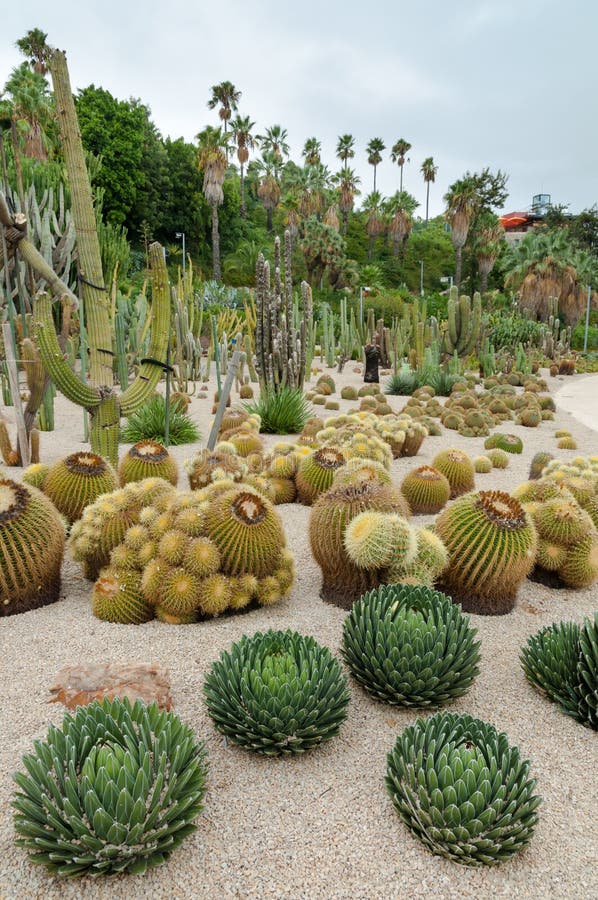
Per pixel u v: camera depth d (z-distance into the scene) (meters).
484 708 3.15
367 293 45.75
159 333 6.41
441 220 90.69
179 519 3.81
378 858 2.27
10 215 6.39
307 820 2.42
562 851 2.33
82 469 4.85
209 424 10.60
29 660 3.34
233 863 2.23
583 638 3.12
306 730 2.66
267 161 59.69
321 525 4.02
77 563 4.77
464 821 2.23
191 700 3.05
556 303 39.22
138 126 45.59
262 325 10.62
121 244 23.17
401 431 8.30
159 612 3.78
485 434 10.65
